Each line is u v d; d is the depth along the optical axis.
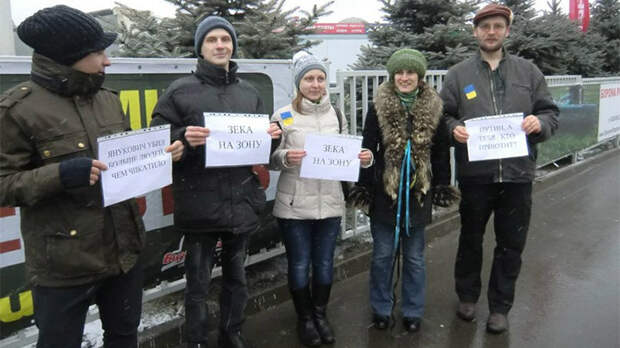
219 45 2.36
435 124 2.78
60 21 1.62
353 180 2.77
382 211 2.94
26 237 1.75
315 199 2.86
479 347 2.97
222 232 2.53
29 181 1.59
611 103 9.53
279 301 3.61
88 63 1.74
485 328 3.20
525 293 3.71
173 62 2.96
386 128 2.81
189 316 2.54
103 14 5.47
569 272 4.10
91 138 1.79
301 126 2.83
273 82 3.55
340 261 4.12
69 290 1.77
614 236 4.98
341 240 4.69
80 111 1.77
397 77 2.78
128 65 2.75
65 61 1.69
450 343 3.03
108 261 1.86
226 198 2.44
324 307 3.08
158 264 3.11
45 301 1.77
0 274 2.43
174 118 2.33
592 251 4.59
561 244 4.81
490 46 2.86
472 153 2.80
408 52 2.75
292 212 2.86
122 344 2.08
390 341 3.07
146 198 2.97
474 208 3.05
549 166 8.24
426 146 2.80
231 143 2.38
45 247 1.72
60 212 1.71
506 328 3.13
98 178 1.72
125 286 2.01
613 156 9.59
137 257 2.00
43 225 1.71
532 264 4.31
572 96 8.04
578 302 3.54
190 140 2.23
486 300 3.61
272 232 3.84
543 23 8.12
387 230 3.02
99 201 1.80
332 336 3.04
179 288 3.25
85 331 2.88
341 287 3.93
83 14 1.70
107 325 2.05
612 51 12.38
